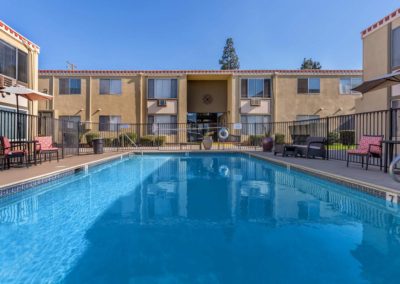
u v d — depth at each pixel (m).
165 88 17.88
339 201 4.39
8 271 2.18
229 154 12.92
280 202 4.31
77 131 11.04
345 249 2.59
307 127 16.44
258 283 2.01
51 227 3.22
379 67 10.10
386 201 3.99
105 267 2.25
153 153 12.57
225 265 2.28
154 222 3.38
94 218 3.56
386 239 2.81
